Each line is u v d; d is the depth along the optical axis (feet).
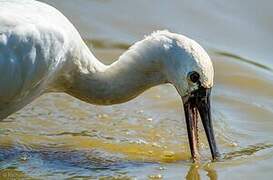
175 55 49.70
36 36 48.29
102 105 52.16
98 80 51.24
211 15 69.82
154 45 50.34
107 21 68.18
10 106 49.80
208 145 53.26
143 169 50.14
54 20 49.37
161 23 68.80
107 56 63.87
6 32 47.98
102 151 52.19
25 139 52.90
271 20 69.15
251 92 60.08
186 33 67.77
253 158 51.52
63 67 50.34
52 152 51.75
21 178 48.83
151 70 50.67
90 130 54.49
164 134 54.44
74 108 56.85
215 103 58.34
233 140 53.67
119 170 49.98
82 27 67.00
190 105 50.52
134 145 53.01
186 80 49.62
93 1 70.23
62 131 54.19
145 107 57.52
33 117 55.36
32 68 48.52
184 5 71.00
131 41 66.08
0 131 53.52
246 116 56.80
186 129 54.95
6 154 51.13
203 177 49.42
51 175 49.21
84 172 49.62
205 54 49.83
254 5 70.74
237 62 63.82
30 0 49.96
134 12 69.67
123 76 51.13
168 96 59.00
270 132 54.85
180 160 51.42
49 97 57.72
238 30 68.23
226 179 49.16
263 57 65.00
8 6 48.85
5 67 48.06
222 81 61.31
